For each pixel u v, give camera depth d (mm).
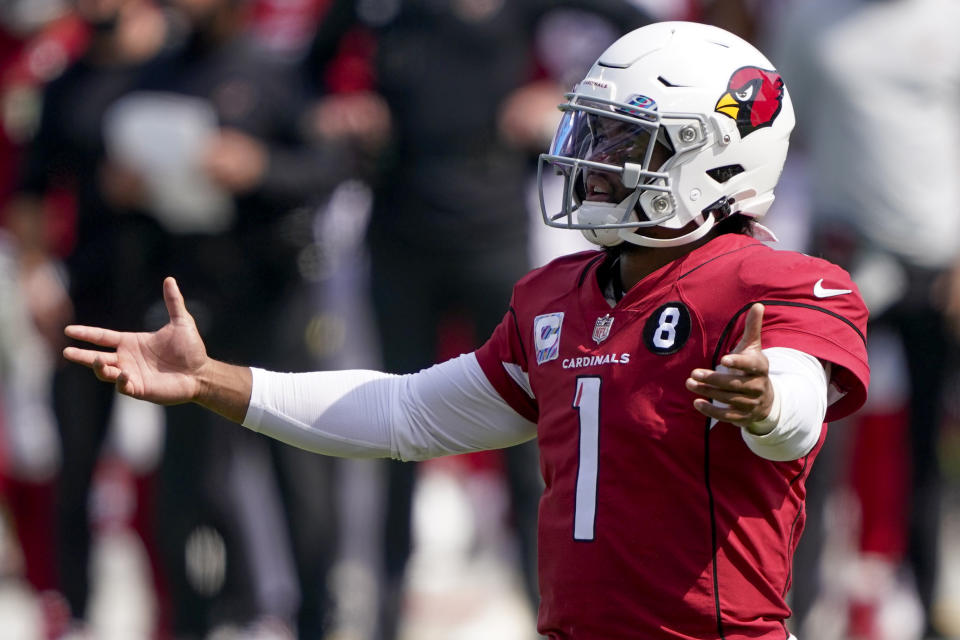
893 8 19688
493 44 19094
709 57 9984
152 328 19203
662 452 9492
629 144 9898
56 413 20281
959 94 19875
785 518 9711
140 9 19766
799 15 20047
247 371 10656
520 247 19391
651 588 9547
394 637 19172
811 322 9344
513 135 19125
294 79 19406
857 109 19641
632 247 10125
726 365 8383
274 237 19094
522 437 10891
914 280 19781
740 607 9570
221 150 18703
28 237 20547
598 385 9742
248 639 19781
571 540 9758
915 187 19594
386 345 19469
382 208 19422
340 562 20641
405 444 10773
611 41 19688
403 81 19156
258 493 20672
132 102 19016
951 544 24625
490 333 19422
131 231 19125
